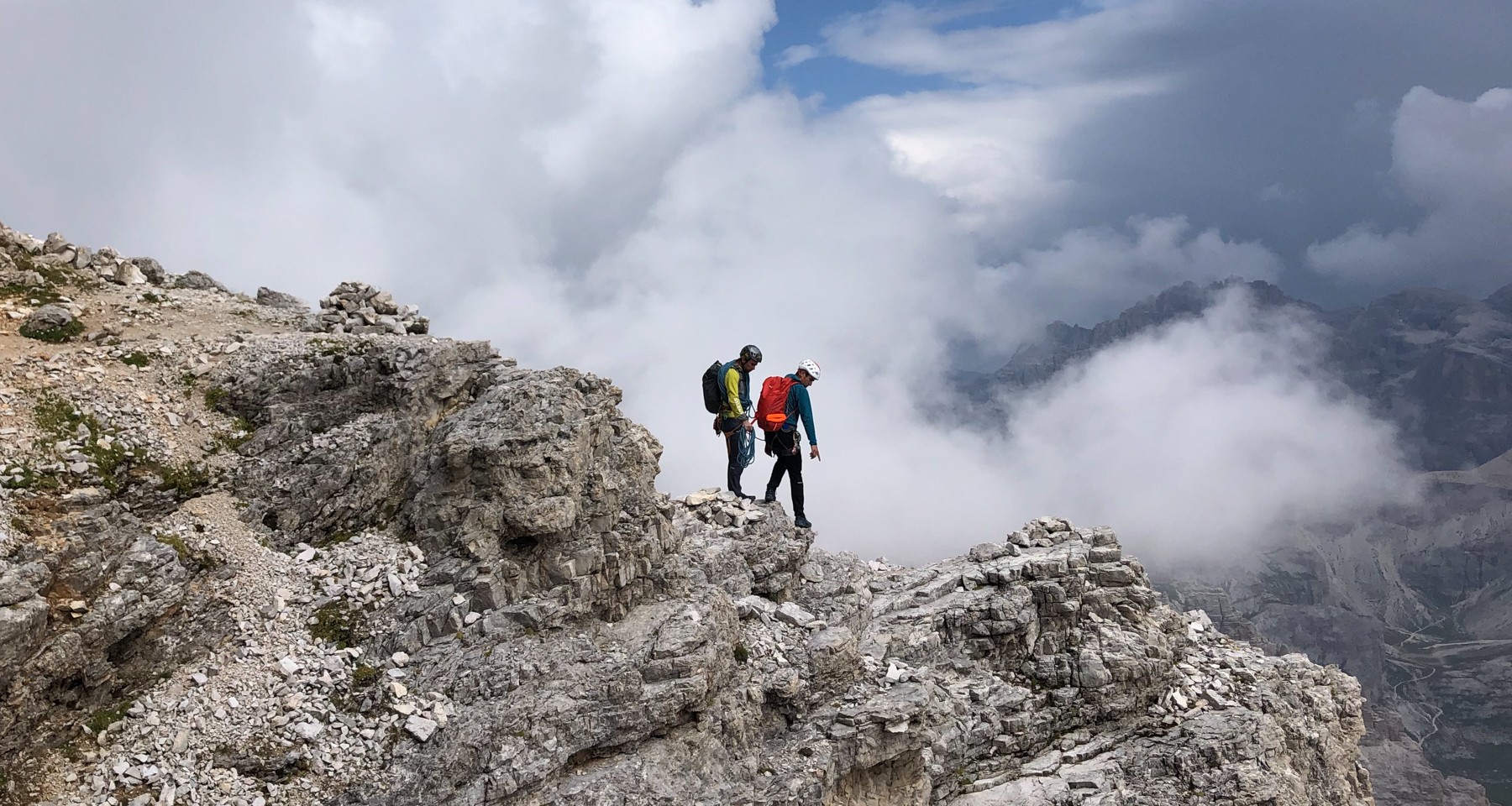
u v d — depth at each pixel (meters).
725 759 17.27
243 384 18.44
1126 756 22.61
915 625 23.81
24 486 14.82
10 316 18.33
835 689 19.88
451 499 17.75
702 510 23.08
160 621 15.17
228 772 14.24
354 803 14.41
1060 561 24.73
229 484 17.42
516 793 14.96
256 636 15.82
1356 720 27.38
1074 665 23.66
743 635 19.59
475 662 16.14
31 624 13.26
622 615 17.91
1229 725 22.72
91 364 17.69
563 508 17.39
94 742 13.95
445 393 19.45
